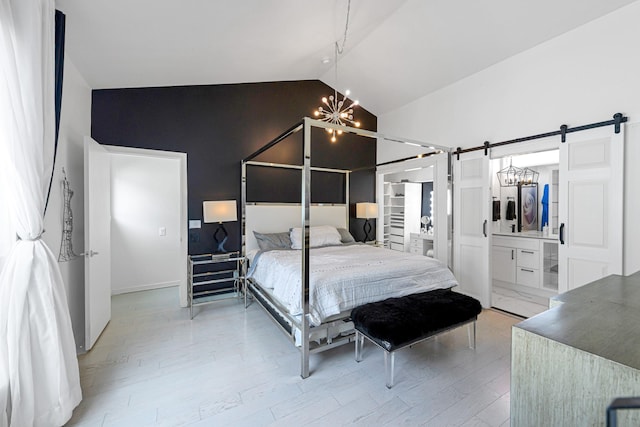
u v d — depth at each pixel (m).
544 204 4.53
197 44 2.75
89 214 2.51
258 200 4.20
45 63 1.71
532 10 2.62
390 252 3.49
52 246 2.16
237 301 3.87
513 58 3.19
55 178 2.21
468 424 1.64
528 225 4.70
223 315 3.34
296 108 4.48
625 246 2.43
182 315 3.34
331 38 3.32
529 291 4.09
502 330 2.90
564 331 1.03
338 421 1.67
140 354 2.43
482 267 3.56
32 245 1.59
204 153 3.84
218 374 2.14
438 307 2.26
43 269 1.59
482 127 3.53
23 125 1.51
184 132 3.71
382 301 2.38
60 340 1.64
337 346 2.41
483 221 3.53
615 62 2.46
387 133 5.03
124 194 4.30
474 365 2.25
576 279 2.72
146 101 3.49
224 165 3.96
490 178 3.47
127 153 3.32
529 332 1.03
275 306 2.80
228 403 1.82
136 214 4.39
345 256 3.17
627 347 0.91
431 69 3.71
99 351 2.48
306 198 2.13
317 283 2.27
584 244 2.66
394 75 4.05
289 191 4.43
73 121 2.60
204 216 3.65
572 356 0.92
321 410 1.76
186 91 3.73
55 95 1.94
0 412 1.36
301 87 4.52
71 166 2.54
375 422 1.66
